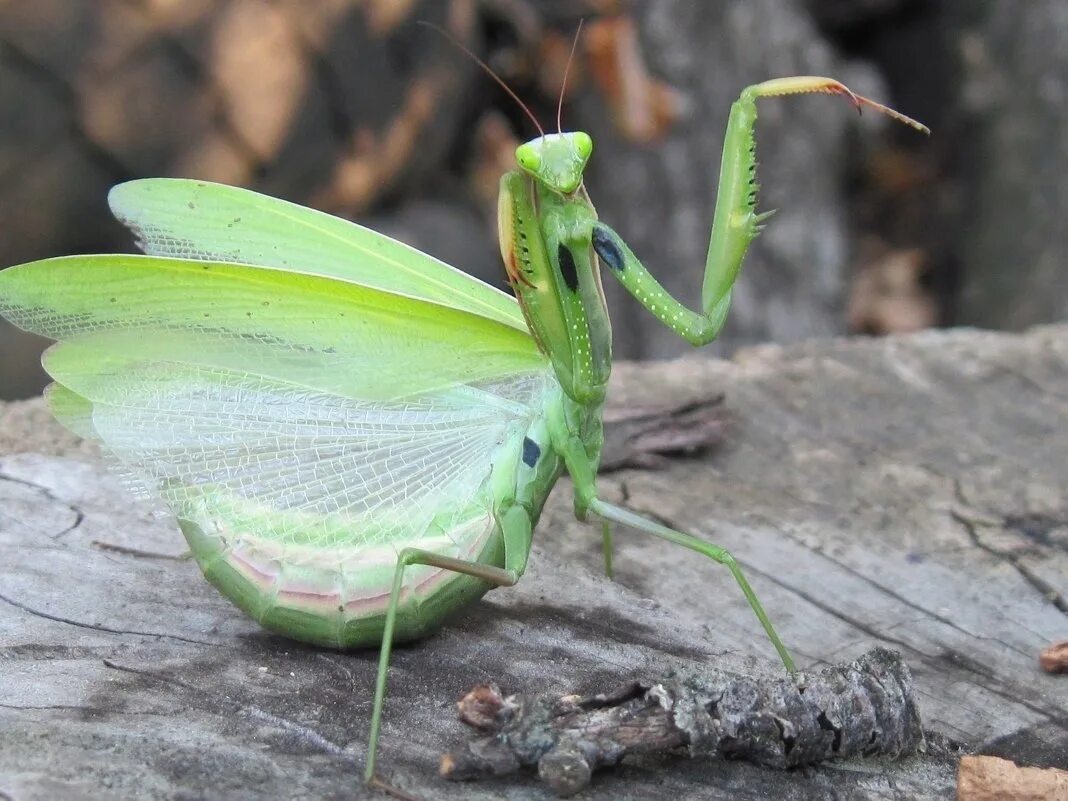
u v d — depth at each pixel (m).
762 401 0.25
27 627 0.20
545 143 0.18
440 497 0.19
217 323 0.18
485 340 0.19
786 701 0.18
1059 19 0.46
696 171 0.42
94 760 0.18
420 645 0.20
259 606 0.19
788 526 0.22
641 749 0.18
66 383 0.18
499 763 0.17
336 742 0.18
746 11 0.42
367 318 0.19
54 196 0.29
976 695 0.20
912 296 0.52
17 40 0.28
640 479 0.23
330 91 0.32
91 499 0.22
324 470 0.19
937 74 0.54
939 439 0.24
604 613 0.21
